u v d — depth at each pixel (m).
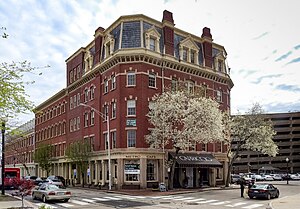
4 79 12.29
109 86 42.88
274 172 112.00
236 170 119.62
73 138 53.25
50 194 26.23
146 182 38.62
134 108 39.97
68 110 56.22
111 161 41.22
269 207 22.78
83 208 22.88
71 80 55.97
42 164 60.06
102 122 44.22
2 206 21.97
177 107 37.84
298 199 29.02
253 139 45.81
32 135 76.56
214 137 37.88
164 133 38.16
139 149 38.56
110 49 43.12
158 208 22.59
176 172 43.16
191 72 45.88
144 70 40.50
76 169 50.62
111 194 34.19
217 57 50.59
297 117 121.31
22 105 13.02
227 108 51.09
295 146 120.25
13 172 47.09
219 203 25.95
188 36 46.22
